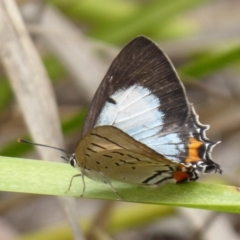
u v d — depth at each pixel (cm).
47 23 41
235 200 34
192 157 35
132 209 40
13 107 42
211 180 40
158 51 35
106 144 34
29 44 37
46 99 37
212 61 40
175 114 35
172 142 35
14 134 42
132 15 42
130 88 35
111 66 35
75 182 35
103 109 35
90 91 40
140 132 35
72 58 40
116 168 35
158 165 34
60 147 37
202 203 34
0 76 41
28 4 41
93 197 34
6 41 37
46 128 37
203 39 42
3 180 34
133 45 35
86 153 35
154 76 35
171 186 35
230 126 42
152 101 35
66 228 39
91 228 39
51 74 42
